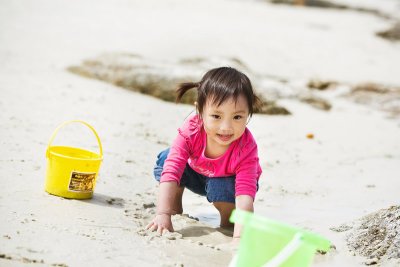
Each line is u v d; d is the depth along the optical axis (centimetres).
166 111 1005
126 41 1723
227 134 456
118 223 452
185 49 1691
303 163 786
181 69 1166
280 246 313
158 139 794
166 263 381
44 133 716
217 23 2256
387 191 651
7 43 1498
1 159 574
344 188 664
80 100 972
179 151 488
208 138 483
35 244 378
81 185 492
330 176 723
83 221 441
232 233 488
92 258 370
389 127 1148
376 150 920
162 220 459
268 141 902
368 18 3080
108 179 577
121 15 2181
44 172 552
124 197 530
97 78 1173
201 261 397
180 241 434
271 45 1997
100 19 2055
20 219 421
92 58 1234
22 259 351
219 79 456
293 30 2386
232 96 448
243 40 1983
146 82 1125
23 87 1005
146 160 672
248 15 2648
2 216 422
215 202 500
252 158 484
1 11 1978
